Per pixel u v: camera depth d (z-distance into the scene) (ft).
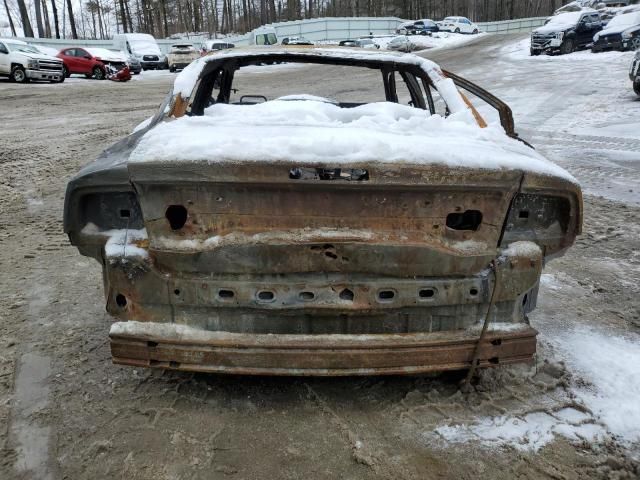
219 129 7.98
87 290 13.03
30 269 14.38
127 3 206.08
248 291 7.43
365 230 7.34
